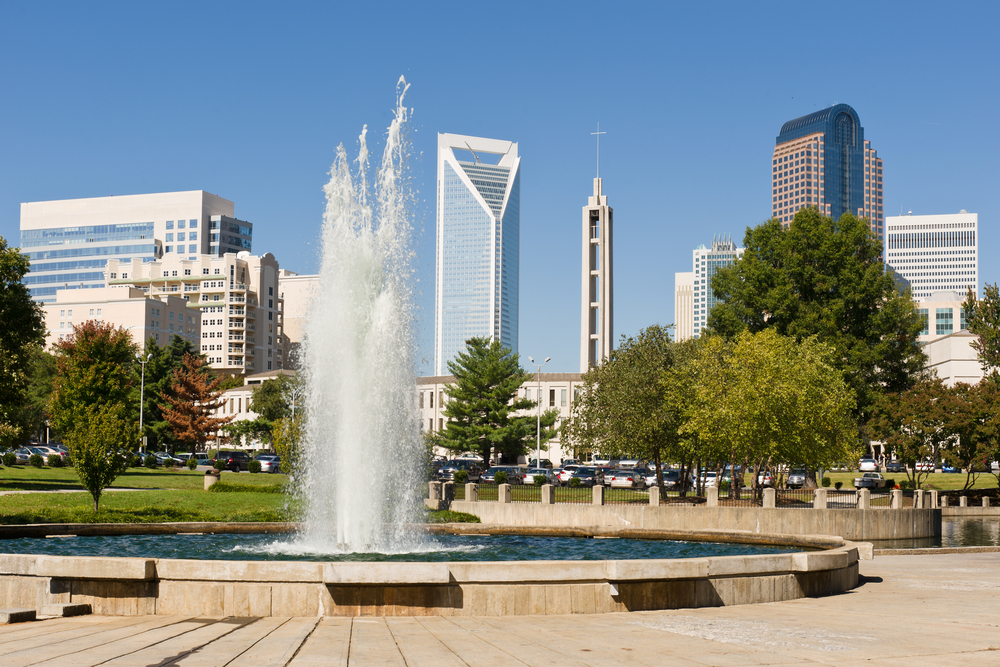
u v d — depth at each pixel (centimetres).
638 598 1353
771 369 4300
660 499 4672
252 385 15038
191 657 939
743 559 1449
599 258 11412
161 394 9888
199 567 1293
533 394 11425
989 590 1678
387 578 1275
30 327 5116
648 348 5009
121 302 18150
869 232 6144
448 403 8662
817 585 1571
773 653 971
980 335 7056
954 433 5972
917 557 2578
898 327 5978
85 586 1316
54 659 922
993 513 5584
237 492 4734
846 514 3794
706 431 4356
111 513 3434
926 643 1036
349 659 938
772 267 6144
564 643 1042
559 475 6812
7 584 1335
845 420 4966
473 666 899
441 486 4362
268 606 1282
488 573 1295
